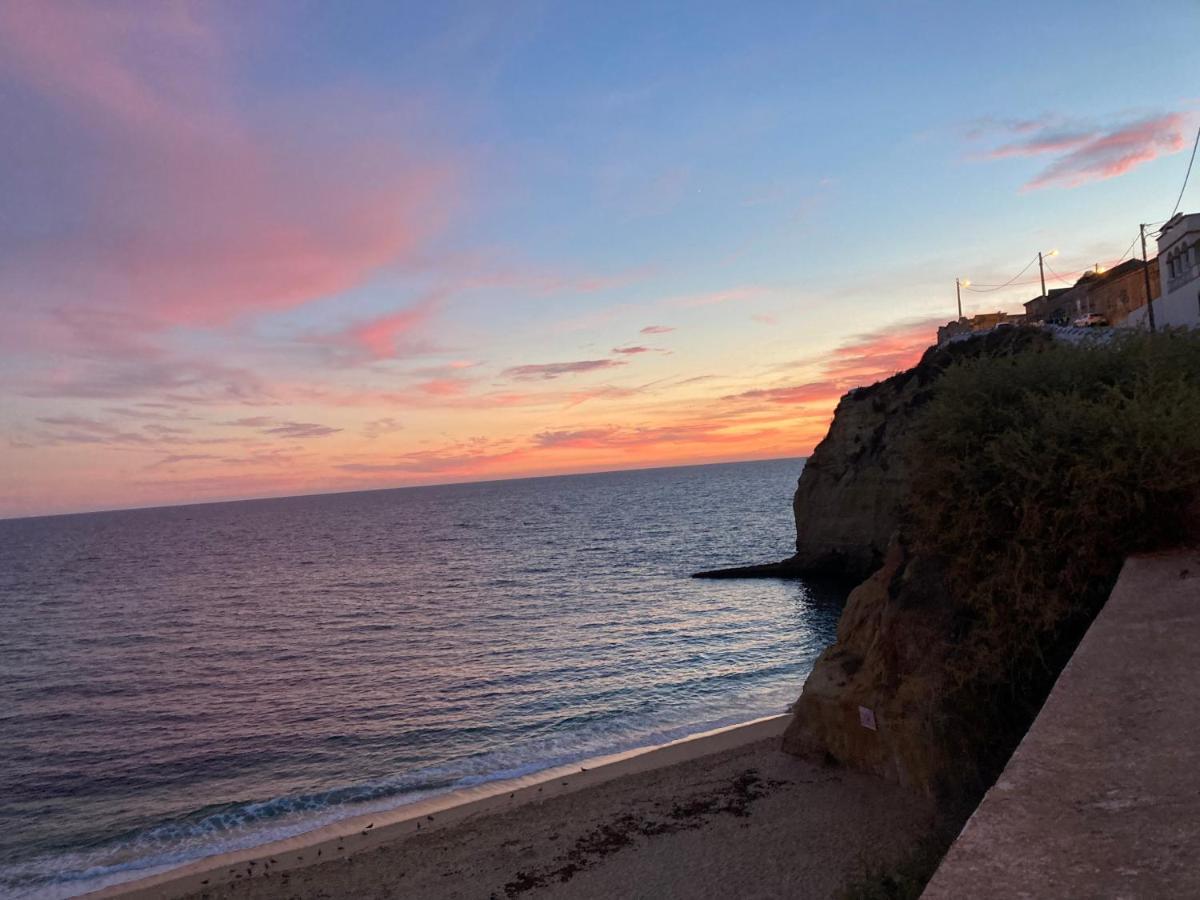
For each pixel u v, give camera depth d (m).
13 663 39.88
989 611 9.77
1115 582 7.98
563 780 17.44
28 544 161.88
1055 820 3.43
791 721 18.33
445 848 14.50
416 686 30.19
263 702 29.45
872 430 48.75
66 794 20.95
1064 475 8.86
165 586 72.12
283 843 16.20
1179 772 3.68
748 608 42.88
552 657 33.50
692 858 12.77
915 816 12.60
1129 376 10.39
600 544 85.00
